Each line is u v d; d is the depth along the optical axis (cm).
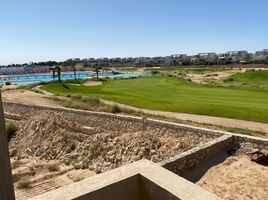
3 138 232
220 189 947
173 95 3662
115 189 398
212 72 9269
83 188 382
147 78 6581
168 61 19400
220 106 2570
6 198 235
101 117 2217
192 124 1936
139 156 1603
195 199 352
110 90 4512
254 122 1998
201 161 1198
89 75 10519
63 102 3281
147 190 410
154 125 1823
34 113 2789
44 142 2267
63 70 13975
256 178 1009
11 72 13900
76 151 1986
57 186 1488
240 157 1235
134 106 2902
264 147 1270
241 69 9938
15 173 1688
